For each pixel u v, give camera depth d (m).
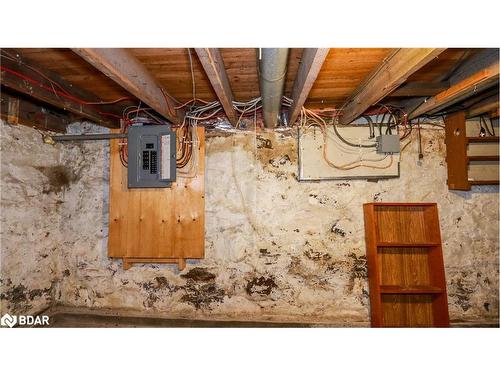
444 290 2.01
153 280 2.50
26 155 2.22
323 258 2.40
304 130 2.42
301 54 1.56
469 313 2.32
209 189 2.47
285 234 2.43
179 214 2.40
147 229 2.41
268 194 2.45
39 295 2.35
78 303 2.54
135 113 2.54
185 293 2.46
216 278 2.44
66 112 2.47
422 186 2.39
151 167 2.26
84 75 1.85
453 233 2.36
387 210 2.31
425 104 2.04
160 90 1.95
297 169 2.44
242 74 1.80
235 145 2.48
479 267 2.34
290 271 2.41
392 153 2.37
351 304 2.37
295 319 2.38
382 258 2.26
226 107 1.88
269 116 2.07
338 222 2.41
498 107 2.04
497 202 2.38
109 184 2.54
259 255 2.43
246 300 2.42
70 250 2.57
